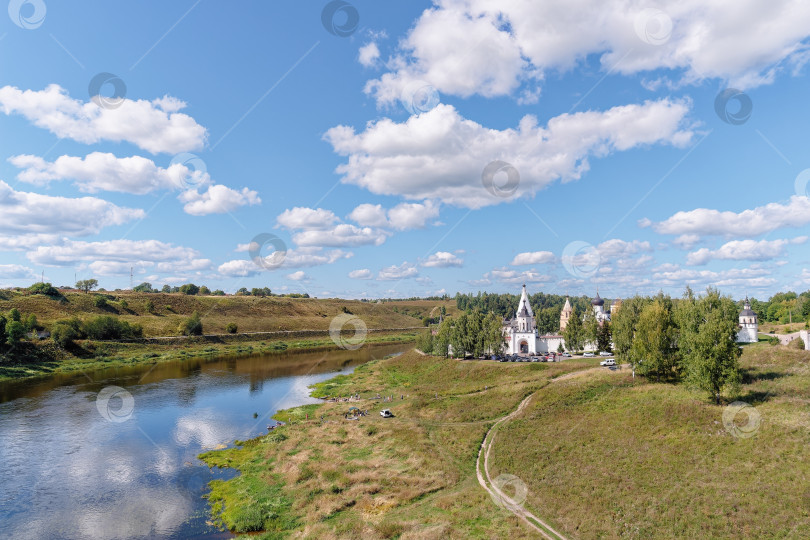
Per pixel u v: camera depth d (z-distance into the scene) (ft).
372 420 225.15
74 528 128.67
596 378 221.46
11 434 212.23
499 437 176.24
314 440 195.21
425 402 245.65
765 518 102.12
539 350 377.30
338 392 306.96
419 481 146.92
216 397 293.43
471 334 364.99
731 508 107.86
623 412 174.19
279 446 190.19
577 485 131.23
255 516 129.29
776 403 154.51
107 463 176.65
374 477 152.05
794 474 113.70
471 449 170.71
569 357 332.39
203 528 128.36
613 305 411.13
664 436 148.97
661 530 105.70
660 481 124.98
